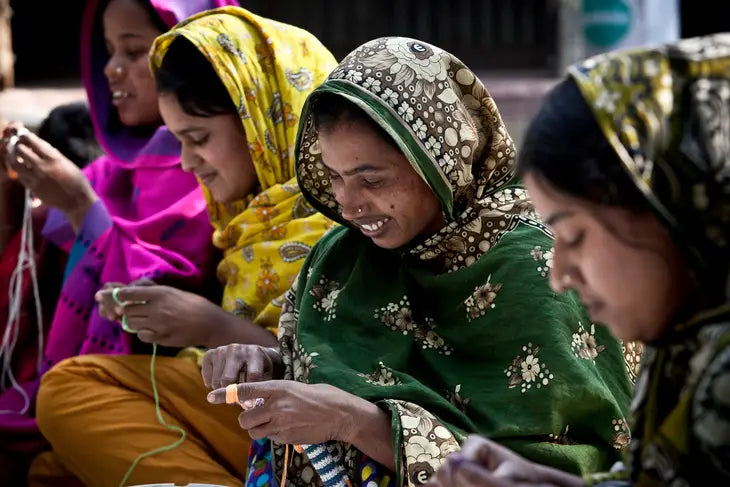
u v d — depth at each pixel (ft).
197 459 10.51
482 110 9.15
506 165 9.32
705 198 5.85
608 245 6.06
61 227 13.21
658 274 6.08
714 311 6.01
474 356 9.04
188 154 11.26
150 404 10.72
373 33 29.01
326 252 9.84
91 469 10.72
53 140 14.39
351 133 8.64
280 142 11.21
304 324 9.50
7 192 13.62
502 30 28.91
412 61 8.91
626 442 8.76
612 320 6.30
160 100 11.11
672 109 5.96
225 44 10.96
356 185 8.80
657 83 6.00
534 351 8.71
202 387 10.69
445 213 8.91
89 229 12.30
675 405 6.25
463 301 9.09
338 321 9.45
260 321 10.80
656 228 6.00
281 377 9.75
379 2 28.91
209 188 11.46
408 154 8.60
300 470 9.27
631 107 5.96
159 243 12.18
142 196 12.80
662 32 23.91
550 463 8.48
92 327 11.96
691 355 6.16
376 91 8.70
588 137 6.00
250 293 10.99
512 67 28.89
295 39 11.47
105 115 13.44
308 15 28.78
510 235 9.09
